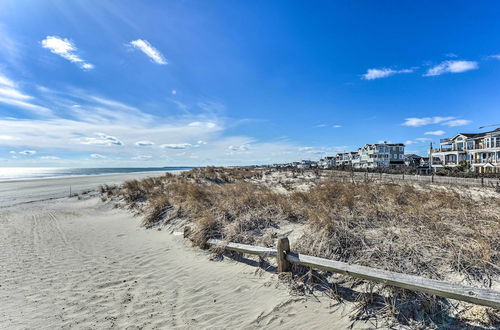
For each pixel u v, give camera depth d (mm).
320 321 3186
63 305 3631
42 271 4820
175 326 3197
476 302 2650
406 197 7746
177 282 4352
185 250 5875
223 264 5000
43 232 7812
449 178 20547
